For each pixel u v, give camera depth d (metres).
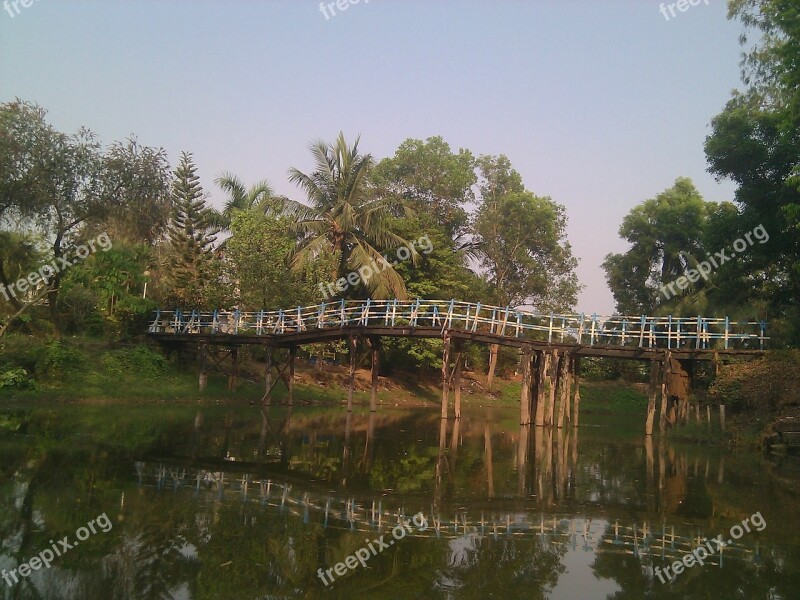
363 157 34.78
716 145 24.69
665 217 44.03
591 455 18.98
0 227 22.89
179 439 17.25
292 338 27.67
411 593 7.57
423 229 39.59
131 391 25.22
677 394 24.58
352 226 33.94
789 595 7.79
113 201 23.97
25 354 23.80
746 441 21.25
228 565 8.05
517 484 13.84
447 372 26.28
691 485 14.16
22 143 21.95
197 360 31.47
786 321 23.11
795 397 20.23
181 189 32.06
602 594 7.73
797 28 19.78
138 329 30.30
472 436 22.94
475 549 9.23
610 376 47.81
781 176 23.80
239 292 31.12
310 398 31.64
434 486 13.22
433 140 44.66
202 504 10.56
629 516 11.31
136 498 10.62
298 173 34.50
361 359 39.41
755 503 12.40
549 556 9.04
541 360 27.20
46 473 11.84
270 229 31.23
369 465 15.33
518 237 47.34
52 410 20.72
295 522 9.96
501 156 50.03
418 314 27.70
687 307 33.00
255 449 16.61
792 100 20.53
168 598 7.00
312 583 7.71
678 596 7.71
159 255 30.22
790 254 24.77
